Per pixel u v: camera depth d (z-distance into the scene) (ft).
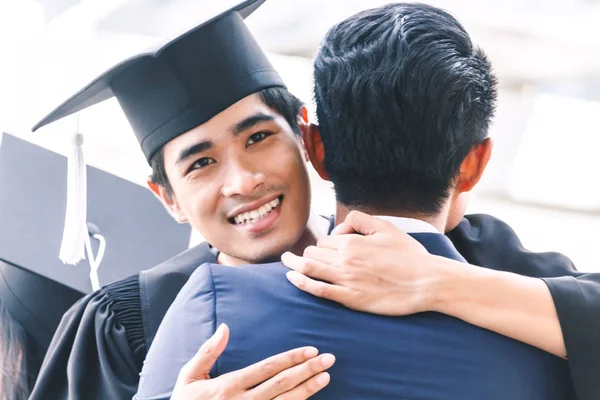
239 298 6.80
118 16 32.73
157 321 9.98
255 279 6.89
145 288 10.15
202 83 8.57
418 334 6.73
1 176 12.76
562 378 7.10
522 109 29.84
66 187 12.79
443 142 6.95
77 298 12.32
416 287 6.82
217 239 8.65
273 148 8.48
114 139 27.27
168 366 6.79
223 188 8.41
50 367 10.23
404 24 7.01
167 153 8.78
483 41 32.50
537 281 7.16
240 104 8.54
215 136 8.45
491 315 6.83
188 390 6.39
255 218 8.45
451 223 8.06
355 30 7.11
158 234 12.82
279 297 6.78
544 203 26.32
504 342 6.87
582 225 25.63
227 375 6.40
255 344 6.63
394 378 6.63
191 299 6.88
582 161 28.02
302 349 6.46
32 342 12.19
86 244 11.53
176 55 8.63
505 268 9.46
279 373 6.38
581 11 34.17
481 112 7.13
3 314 12.17
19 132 26.32
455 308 6.81
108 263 12.46
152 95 8.75
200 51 8.66
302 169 8.61
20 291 12.20
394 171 7.07
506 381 6.75
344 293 6.75
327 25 33.12
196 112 8.52
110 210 12.71
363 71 6.95
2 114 27.25
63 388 10.24
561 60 31.76
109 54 31.24
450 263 6.97
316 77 7.22
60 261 12.25
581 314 6.99
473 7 33.86
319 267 6.89
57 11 32.65
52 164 12.92
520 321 6.88
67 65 30.35
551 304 7.02
